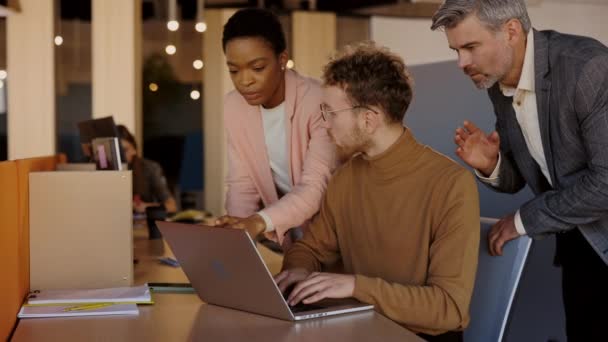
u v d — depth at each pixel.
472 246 1.74
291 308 1.66
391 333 1.44
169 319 1.59
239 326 1.51
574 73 1.93
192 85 9.23
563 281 2.31
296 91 2.35
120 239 2.01
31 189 1.96
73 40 8.51
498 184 2.26
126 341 1.40
